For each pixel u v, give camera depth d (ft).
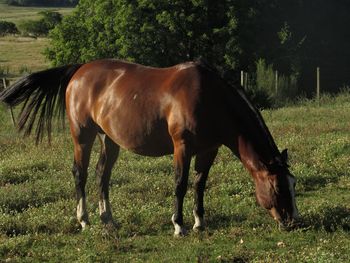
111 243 28.32
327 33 124.26
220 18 118.11
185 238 28.81
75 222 32.22
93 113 32.01
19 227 31.22
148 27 117.29
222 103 28.19
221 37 118.21
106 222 31.50
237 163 43.70
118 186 38.78
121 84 30.73
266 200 27.89
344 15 125.49
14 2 602.03
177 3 117.70
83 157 32.94
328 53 124.36
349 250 25.57
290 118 69.41
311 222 29.73
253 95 89.56
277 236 28.19
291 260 24.56
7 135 64.64
